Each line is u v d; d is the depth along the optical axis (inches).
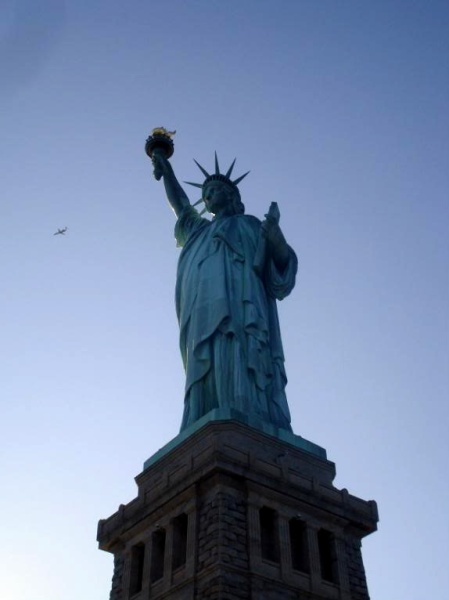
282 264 3494.1
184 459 2800.2
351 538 2800.2
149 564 2647.6
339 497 2805.1
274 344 3299.7
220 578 2333.9
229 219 3612.2
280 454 2834.6
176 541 2605.8
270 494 2635.3
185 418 3051.2
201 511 2564.0
